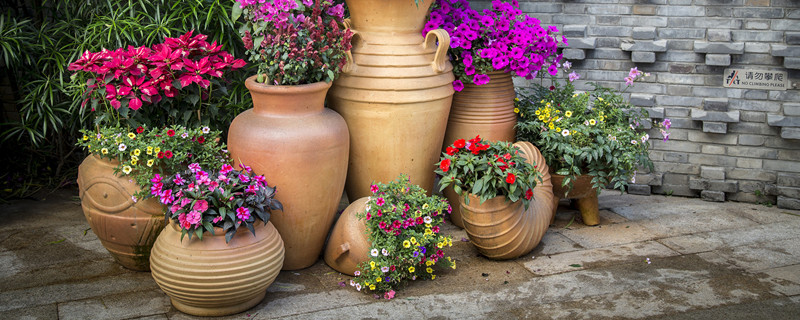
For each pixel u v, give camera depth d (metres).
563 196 4.09
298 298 3.22
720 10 4.25
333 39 3.32
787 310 3.07
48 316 3.02
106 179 3.24
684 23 4.34
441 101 3.64
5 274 3.43
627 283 3.36
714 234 3.97
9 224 4.08
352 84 3.53
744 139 4.38
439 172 3.54
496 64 3.84
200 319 3.02
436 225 3.39
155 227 3.27
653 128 4.55
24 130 4.43
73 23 4.20
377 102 3.50
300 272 3.51
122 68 3.23
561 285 3.35
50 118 4.16
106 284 3.34
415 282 3.41
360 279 3.31
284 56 3.16
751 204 4.45
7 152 4.91
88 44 4.05
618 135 3.92
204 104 3.60
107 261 3.60
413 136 3.60
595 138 3.92
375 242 3.25
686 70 4.40
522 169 3.47
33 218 4.18
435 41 3.66
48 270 3.48
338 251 3.39
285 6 3.15
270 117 3.26
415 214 3.27
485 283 3.38
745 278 3.39
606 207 4.45
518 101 4.25
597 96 4.21
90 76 3.88
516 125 4.08
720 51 4.25
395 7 3.51
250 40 3.27
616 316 3.04
